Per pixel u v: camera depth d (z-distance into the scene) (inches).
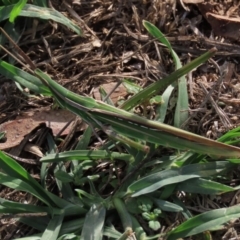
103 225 9.1
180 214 9.3
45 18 10.4
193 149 9.0
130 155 9.4
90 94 10.2
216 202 9.4
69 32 10.8
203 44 10.6
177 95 10.0
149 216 9.0
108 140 9.8
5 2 10.5
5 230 9.4
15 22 10.7
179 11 10.8
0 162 9.2
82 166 9.4
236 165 9.3
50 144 9.9
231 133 9.4
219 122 9.9
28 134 9.9
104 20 10.9
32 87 9.7
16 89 10.3
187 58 10.5
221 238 9.2
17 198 9.6
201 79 10.3
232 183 9.5
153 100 9.7
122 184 9.4
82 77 10.4
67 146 9.9
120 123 9.0
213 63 10.4
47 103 10.2
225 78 10.3
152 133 9.0
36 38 10.7
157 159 9.5
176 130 8.9
